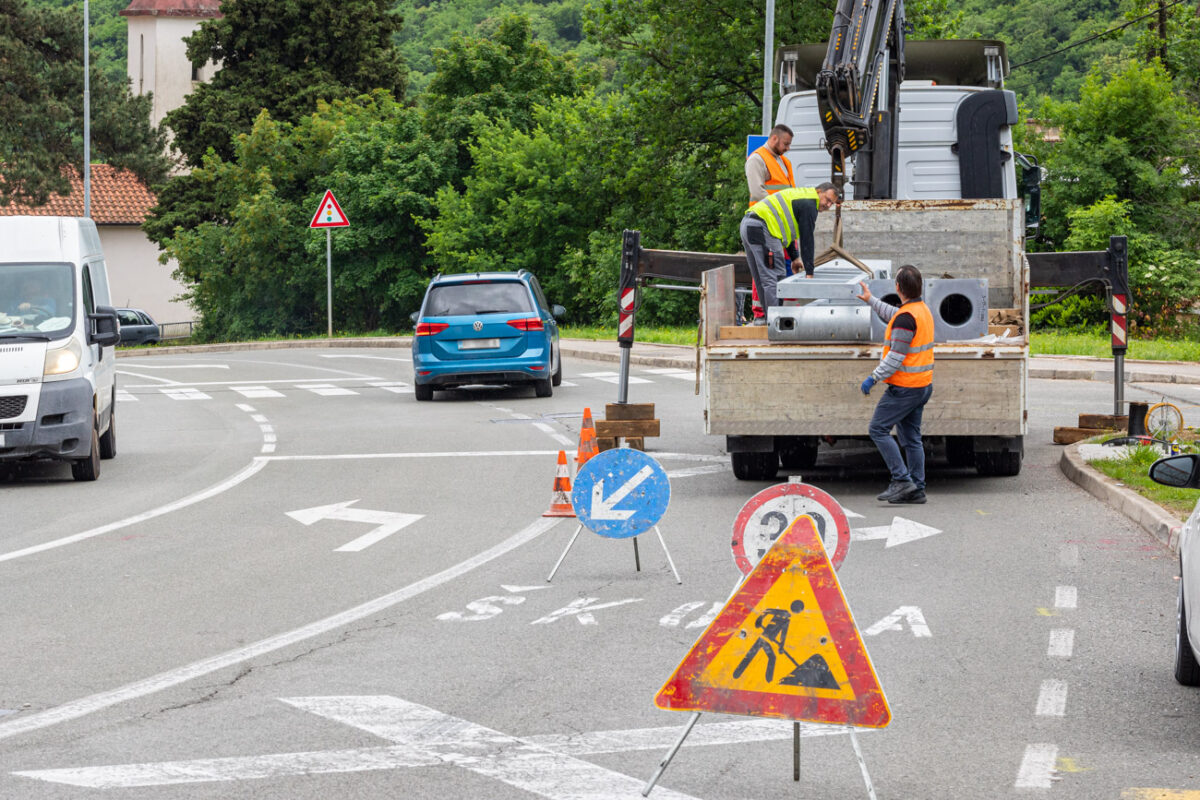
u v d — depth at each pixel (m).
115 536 20.31
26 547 19.55
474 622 14.53
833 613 9.08
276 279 89.62
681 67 73.44
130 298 120.19
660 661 12.84
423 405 38.81
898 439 22.95
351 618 14.82
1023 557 17.34
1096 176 65.81
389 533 20.03
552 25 137.88
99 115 113.88
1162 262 61.47
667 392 39.41
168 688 12.16
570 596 15.72
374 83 103.19
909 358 21.02
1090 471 22.58
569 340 61.53
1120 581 15.93
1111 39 86.94
